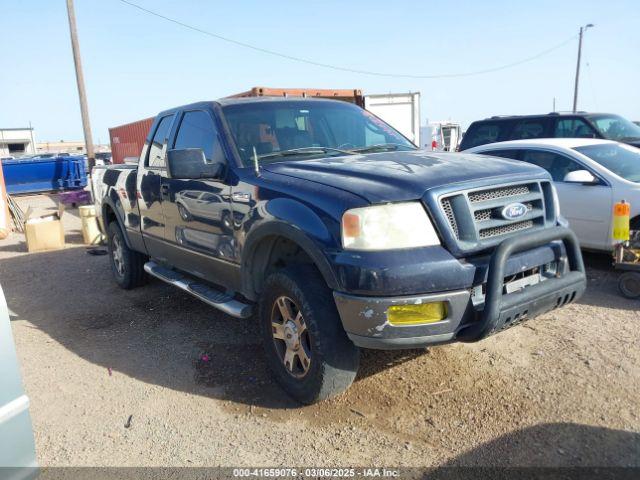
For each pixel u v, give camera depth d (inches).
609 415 133.9
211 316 222.8
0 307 92.4
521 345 175.5
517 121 409.1
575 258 143.6
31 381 170.6
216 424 140.9
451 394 147.7
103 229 284.4
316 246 129.3
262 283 161.2
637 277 213.3
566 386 148.3
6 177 836.0
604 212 250.1
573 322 193.9
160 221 211.2
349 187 131.1
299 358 145.3
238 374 168.2
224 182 166.2
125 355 187.9
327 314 133.8
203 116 189.9
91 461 127.6
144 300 250.1
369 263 120.3
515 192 140.8
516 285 132.3
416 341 122.3
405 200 124.5
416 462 120.7
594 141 289.7
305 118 190.4
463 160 153.1
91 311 239.5
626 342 174.7
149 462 126.2
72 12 823.7
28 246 394.9
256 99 194.7
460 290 123.3
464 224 126.6
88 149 868.0
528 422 132.8
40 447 134.1
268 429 137.1
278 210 141.2
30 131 2140.7
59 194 794.2
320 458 124.3
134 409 150.6
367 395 149.6
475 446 125.0
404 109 733.9
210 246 176.2
